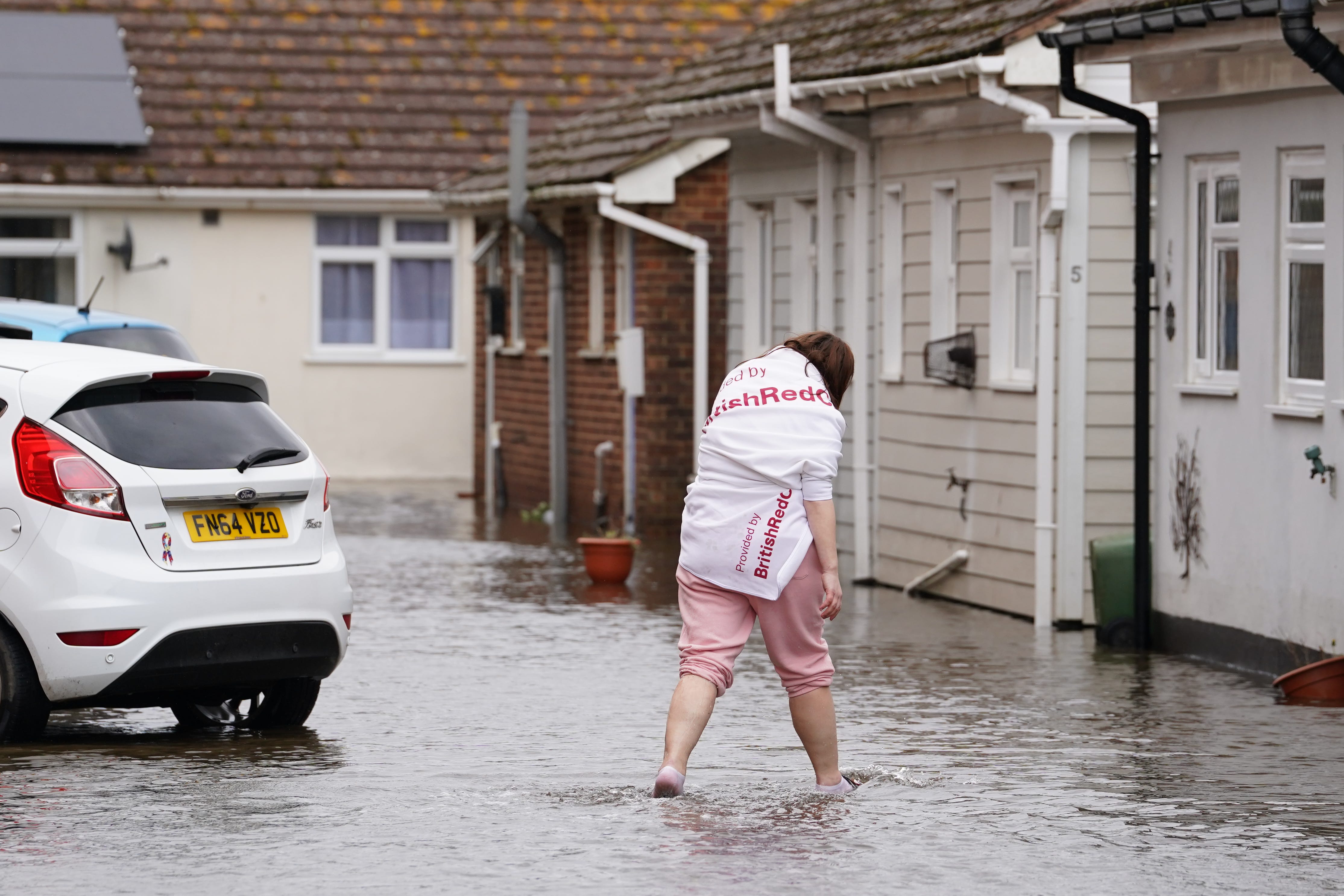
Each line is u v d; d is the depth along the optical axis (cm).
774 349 1750
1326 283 2478
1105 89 3027
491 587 3544
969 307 3362
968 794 1731
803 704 1720
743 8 6931
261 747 1983
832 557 1686
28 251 6197
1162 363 2866
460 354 6531
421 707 2245
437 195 5894
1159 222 2867
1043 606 3078
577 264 5122
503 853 1485
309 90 6506
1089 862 1477
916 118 3494
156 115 6344
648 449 4772
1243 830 1594
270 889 1384
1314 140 2503
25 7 6512
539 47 6738
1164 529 2852
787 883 1398
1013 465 3228
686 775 1800
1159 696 2367
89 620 1911
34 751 1945
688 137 4238
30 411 1956
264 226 6375
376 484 6338
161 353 3123
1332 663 2312
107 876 1421
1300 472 2523
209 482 1978
